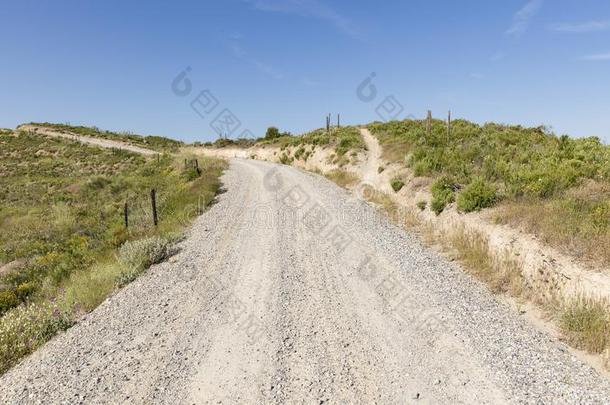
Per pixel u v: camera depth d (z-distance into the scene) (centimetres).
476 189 1209
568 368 545
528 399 485
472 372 547
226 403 512
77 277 1114
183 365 605
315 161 3469
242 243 1281
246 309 798
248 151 6025
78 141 7219
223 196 2225
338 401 504
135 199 2708
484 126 3045
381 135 3359
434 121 3591
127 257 1144
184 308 818
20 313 830
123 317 793
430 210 1408
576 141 1966
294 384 545
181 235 1443
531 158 1533
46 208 2788
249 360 611
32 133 7725
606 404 469
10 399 547
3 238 1936
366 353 615
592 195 983
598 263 720
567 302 695
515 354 584
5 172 4909
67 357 650
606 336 589
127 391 546
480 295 802
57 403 529
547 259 801
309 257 1105
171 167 4084
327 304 802
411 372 558
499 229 1005
